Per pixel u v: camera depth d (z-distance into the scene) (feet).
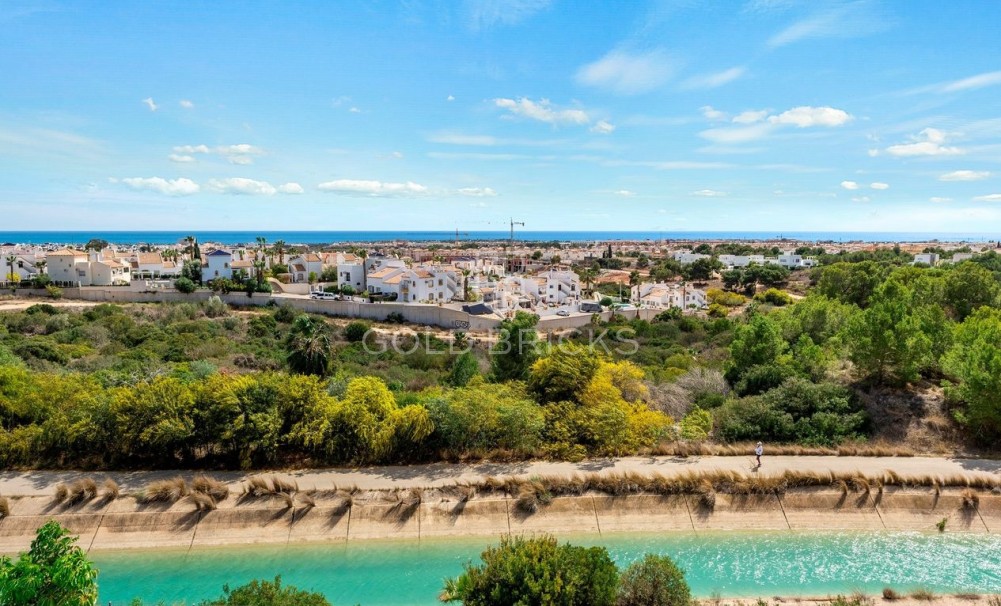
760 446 97.55
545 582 52.29
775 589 70.90
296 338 133.69
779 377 125.39
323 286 354.95
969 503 87.25
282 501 85.35
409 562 76.95
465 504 86.58
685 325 264.31
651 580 57.98
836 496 89.20
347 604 68.54
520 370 137.28
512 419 98.94
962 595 67.72
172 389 97.45
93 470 93.56
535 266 609.83
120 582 72.33
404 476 93.30
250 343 210.38
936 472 93.45
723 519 86.17
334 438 96.63
